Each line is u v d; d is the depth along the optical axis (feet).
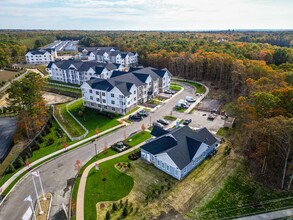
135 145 166.71
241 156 151.23
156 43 540.93
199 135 153.38
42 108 206.69
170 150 132.57
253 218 106.63
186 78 347.36
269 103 138.92
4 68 440.86
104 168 141.59
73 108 242.99
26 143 180.65
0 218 108.88
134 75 258.16
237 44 467.11
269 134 123.85
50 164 148.66
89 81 240.53
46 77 376.27
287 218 106.73
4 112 240.53
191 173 136.56
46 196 121.08
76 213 108.88
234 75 258.98
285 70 240.94
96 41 640.17
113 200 116.78
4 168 148.36
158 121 201.57
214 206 113.29
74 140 178.50
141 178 132.36
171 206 112.88
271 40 619.26
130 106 230.27
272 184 128.77
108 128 195.31
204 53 355.97
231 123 196.95
